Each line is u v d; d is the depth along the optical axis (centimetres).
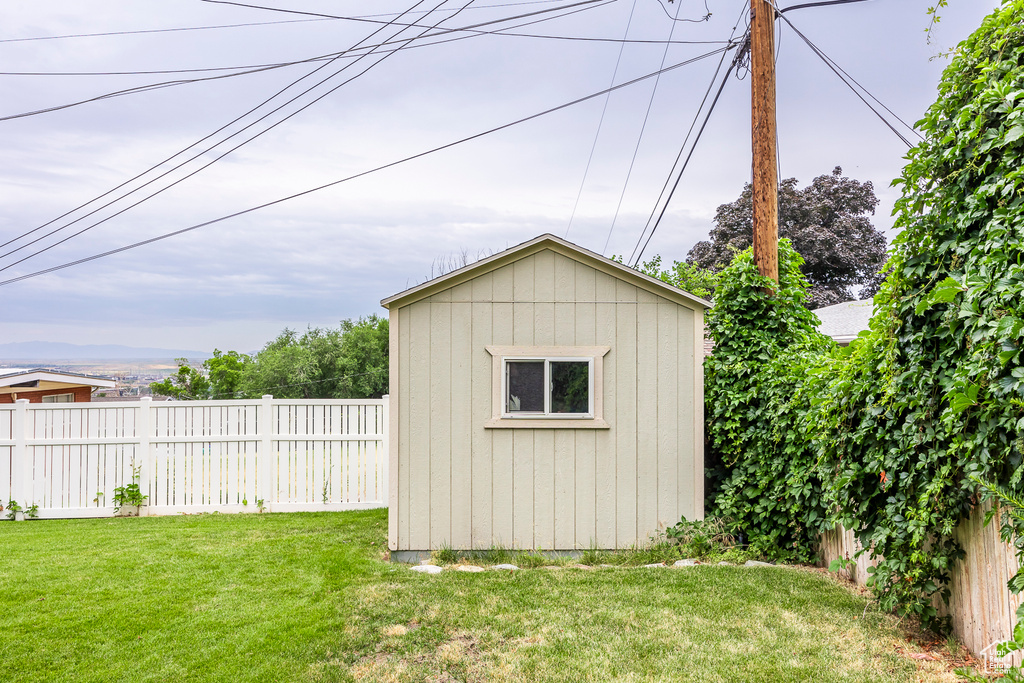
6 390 1240
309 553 633
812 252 2447
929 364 381
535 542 645
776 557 616
